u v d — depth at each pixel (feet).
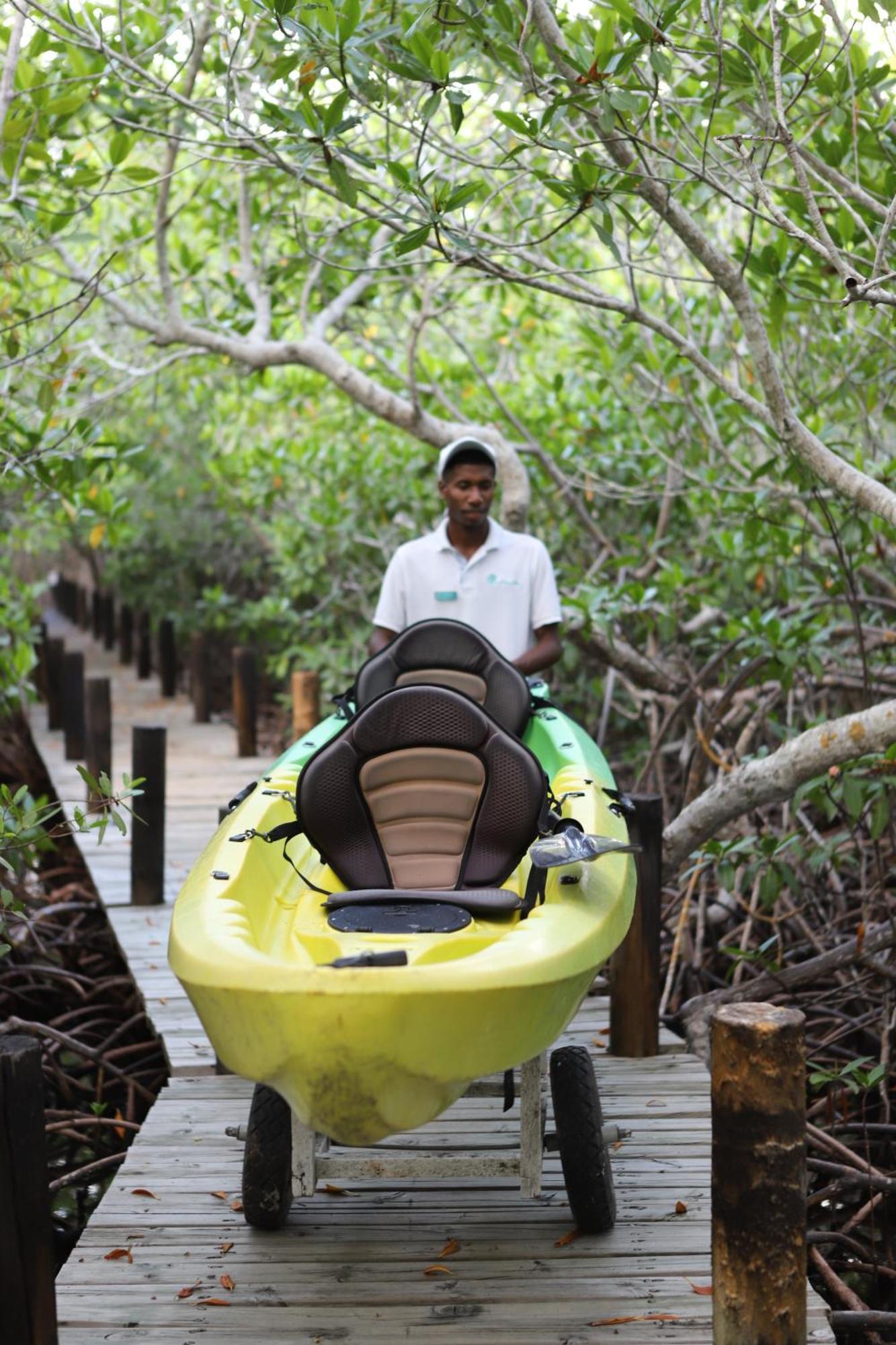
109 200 28.45
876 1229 16.03
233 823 13.01
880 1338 14.03
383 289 27.45
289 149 16.93
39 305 25.13
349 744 12.24
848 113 16.70
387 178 21.50
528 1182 10.73
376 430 33.60
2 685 29.60
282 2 13.62
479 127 25.66
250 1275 11.16
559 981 9.66
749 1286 8.82
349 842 12.32
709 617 26.81
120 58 15.96
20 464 20.02
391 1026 8.77
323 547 36.29
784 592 24.30
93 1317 10.57
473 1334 10.27
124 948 20.31
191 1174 13.01
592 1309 10.61
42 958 23.99
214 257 33.99
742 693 25.86
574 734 15.89
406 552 17.35
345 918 11.14
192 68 19.83
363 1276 11.12
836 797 19.92
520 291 26.40
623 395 27.17
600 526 31.55
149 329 24.94
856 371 21.88
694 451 25.90
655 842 16.08
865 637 23.98
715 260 14.80
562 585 26.71
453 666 14.55
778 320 16.42
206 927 10.16
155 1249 11.61
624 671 25.81
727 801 18.13
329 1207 12.43
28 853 16.96
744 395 15.80
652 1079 15.39
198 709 41.65
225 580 52.85
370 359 31.24
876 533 22.03
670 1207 12.28
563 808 13.12
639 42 13.56
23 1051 8.93
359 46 14.30
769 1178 8.76
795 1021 8.81
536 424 29.68
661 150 13.91
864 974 19.99
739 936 22.33
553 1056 11.90
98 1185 18.16
